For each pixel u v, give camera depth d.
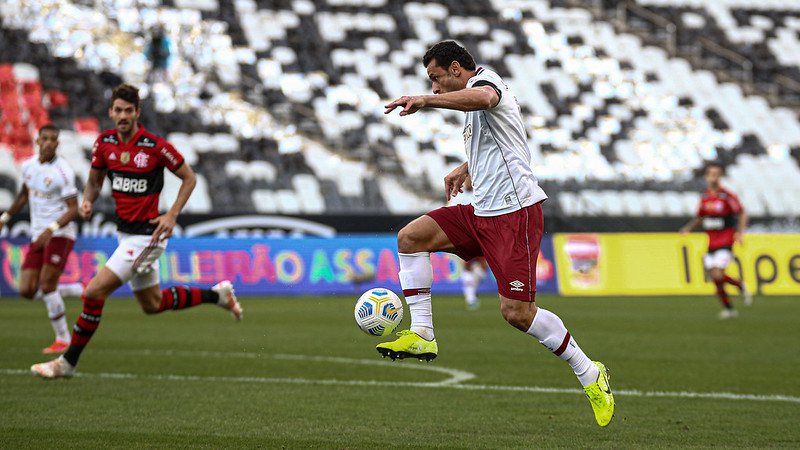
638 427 20.53
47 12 93.88
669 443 18.73
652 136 107.31
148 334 43.25
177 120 92.50
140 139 26.98
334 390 25.94
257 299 70.62
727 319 54.81
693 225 58.28
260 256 73.69
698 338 43.09
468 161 20.00
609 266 81.56
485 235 19.48
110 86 92.25
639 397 25.12
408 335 19.59
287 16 106.06
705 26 123.50
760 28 125.06
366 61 105.25
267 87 99.38
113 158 26.88
